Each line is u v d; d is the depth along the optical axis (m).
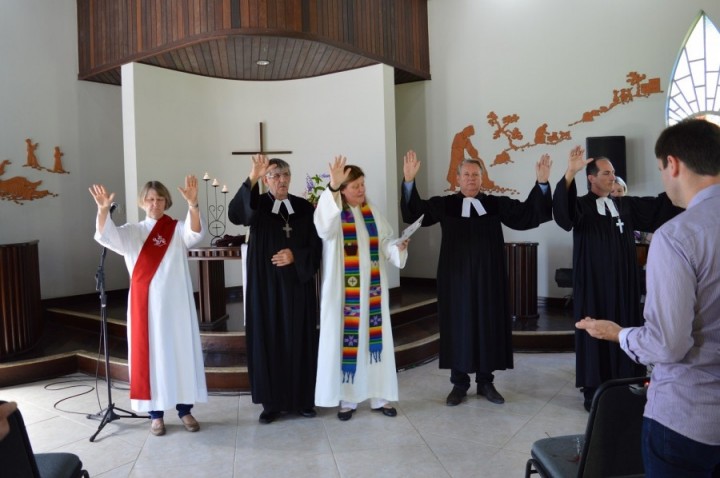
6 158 5.87
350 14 5.77
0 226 5.84
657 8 5.88
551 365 4.65
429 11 6.96
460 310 3.64
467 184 3.69
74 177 6.38
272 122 6.86
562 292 6.41
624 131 6.07
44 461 1.98
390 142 6.34
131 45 5.81
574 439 2.08
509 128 6.59
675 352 1.21
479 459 2.90
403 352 4.64
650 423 1.31
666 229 1.27
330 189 3.29
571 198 3.39
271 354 3.48
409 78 6.93
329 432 3.32
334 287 3.43
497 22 6.61
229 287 6.85
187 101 6.40
